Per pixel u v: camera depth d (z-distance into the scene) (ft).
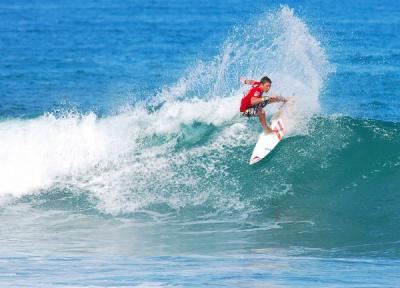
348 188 176.04
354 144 190.19
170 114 201.98
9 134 200.03
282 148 188.24
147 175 184.75
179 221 163.53
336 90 341.21
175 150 191.72
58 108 331.98
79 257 133.18
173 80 407.64
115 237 152.25
